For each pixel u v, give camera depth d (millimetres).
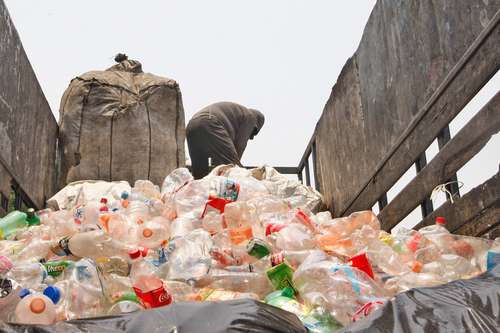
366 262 2469
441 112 3172
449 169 3076
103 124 5578
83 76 5848
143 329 1522
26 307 1921
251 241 2803
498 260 2322
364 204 4605
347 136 5027
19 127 4297
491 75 2637
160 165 5613
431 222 3381
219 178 4078
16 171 4180
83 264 2373
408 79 3658
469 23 2850
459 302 1553
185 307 1598
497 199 2625
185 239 2941
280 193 5211
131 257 2713
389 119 4012
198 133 7051
